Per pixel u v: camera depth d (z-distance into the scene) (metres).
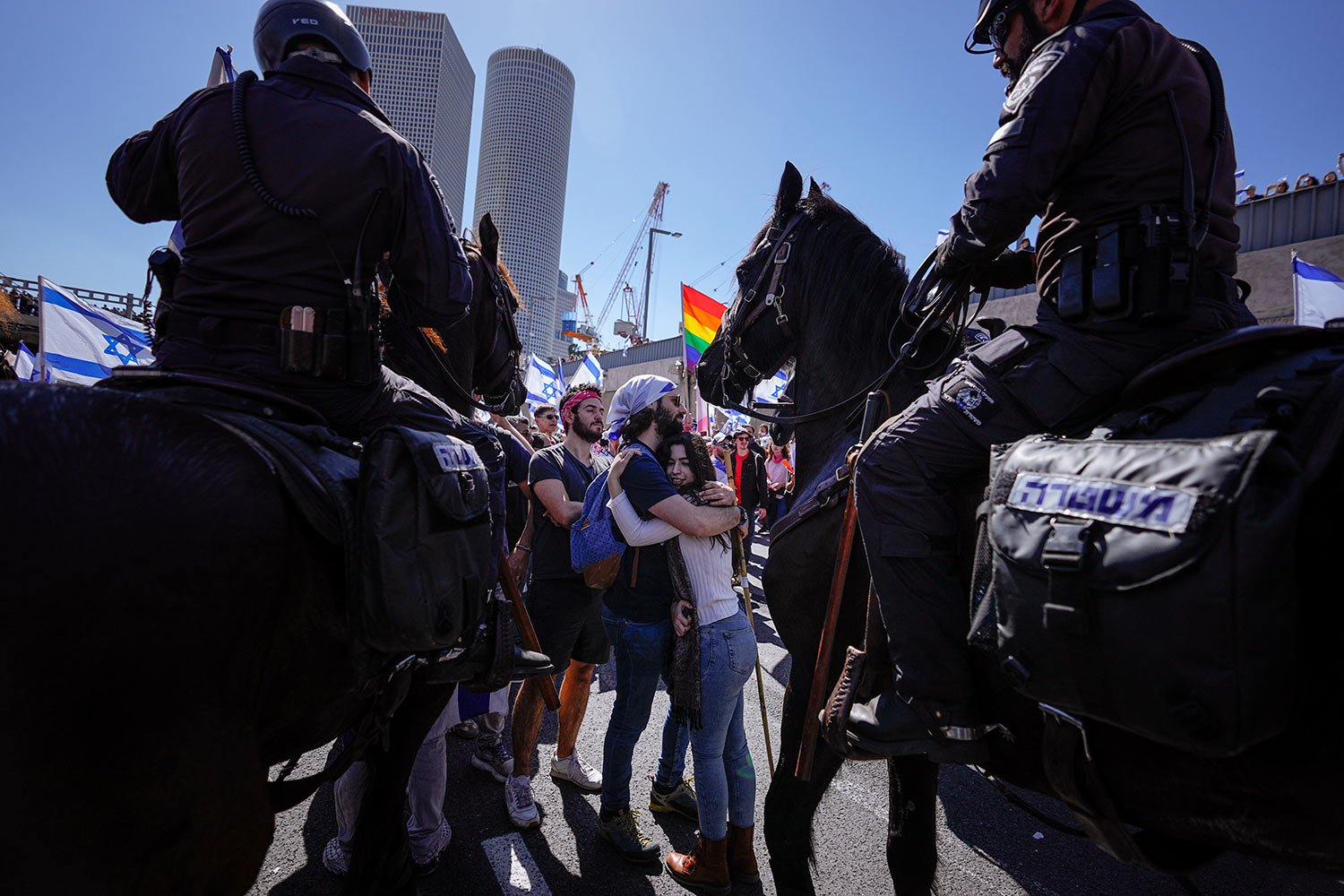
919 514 1.49
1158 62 1.34
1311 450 0.98
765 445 12.47
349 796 2.54
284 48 1.64
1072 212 1.40
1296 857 1.03
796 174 2.37
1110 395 1.34
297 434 1.35
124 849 0.94
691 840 2.95
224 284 1.41
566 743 3.36
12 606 0.86
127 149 1.59
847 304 2.15
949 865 2.84
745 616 2.66
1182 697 0.94
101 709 0.92
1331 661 0.95
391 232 1.56
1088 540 1.05
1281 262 10.06
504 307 2.72
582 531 2.77
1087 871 2.81
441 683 1.80
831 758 1.95
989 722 1.44
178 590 1.01
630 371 24.64
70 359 6.25
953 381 1.52
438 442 1.48
